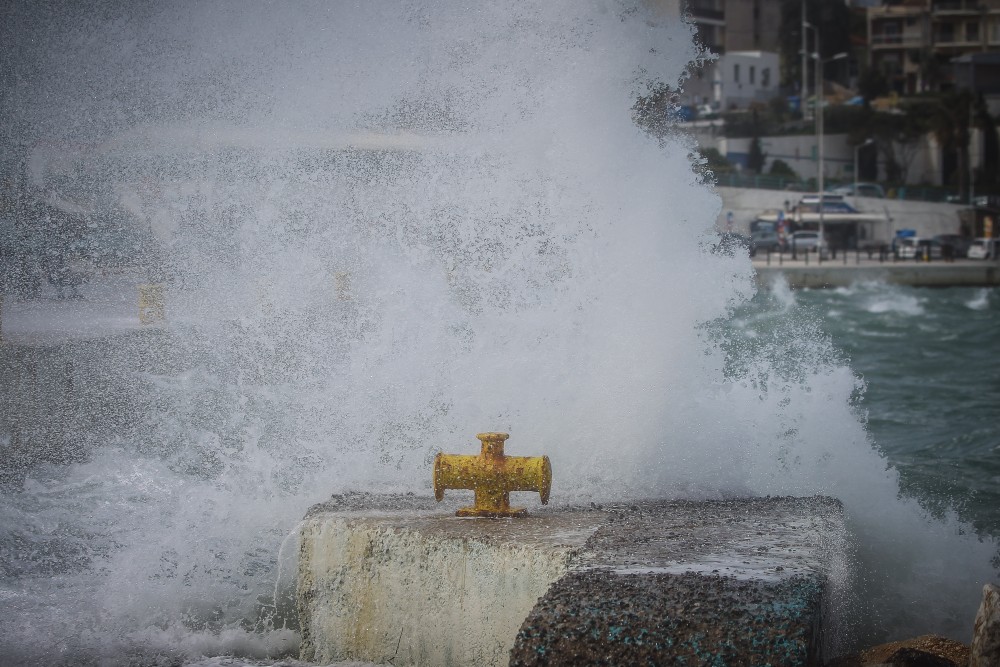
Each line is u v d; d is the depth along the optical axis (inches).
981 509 1343.5
